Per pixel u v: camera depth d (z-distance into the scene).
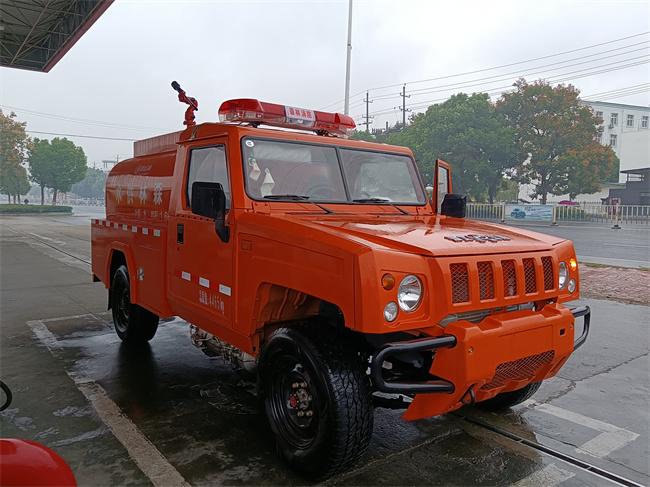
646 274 10.80
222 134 3.79
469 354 2.77
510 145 34.84
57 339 6.15
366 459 3.43
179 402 4.30
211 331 4.01
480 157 35.75
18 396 4.39
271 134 3.84
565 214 30.22
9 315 7.34
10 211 50.62
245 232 3.44
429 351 3.14
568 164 35.34
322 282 2.84
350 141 4.32
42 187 57.91
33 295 8.77
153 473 3.18
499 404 4.20
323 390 2.90
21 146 53.56
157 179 4.92
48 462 1.86
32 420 3.92
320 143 4.09
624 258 13.70
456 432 3.85
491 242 3.26
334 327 3.22
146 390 4.57
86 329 6.63
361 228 3.19
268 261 3.22
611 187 47.62
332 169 4.08
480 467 3.34
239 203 3.55
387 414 4.16
